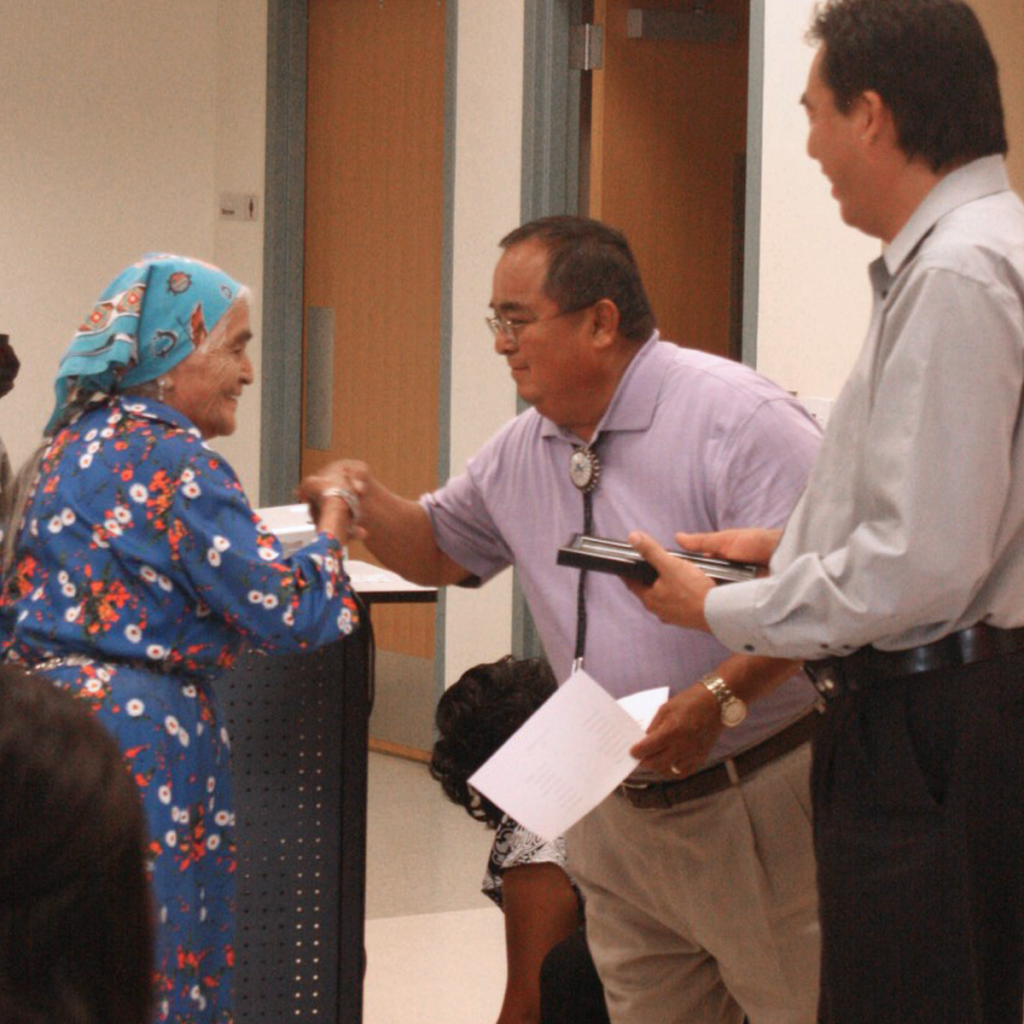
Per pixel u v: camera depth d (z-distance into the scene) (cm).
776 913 304
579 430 310
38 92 945
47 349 961
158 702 295
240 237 940
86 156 958
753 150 583
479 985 516
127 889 106
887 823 233
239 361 317
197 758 303
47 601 296
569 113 708
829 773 242
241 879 382
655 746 280
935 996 230
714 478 294
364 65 845
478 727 387
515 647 732
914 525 218
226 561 294
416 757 794
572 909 389
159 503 295
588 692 281
